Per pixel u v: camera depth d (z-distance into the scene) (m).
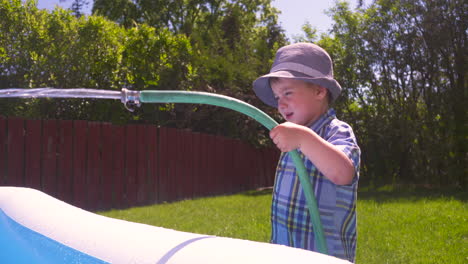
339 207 1.34
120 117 8.79
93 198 7.76
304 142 1.08
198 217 6.01
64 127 7.41
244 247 0.82
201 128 12.09
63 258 1.09
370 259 3.66
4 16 8.02
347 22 13.38
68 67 8.52
